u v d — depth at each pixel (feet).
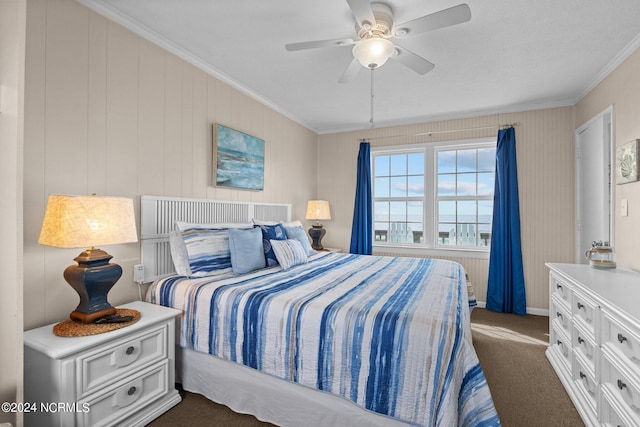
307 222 14.76
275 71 9.18
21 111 3.79
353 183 15.07
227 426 5.39
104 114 6.40
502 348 8.79
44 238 4.79
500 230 12.06
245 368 5.65
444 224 13.70
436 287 6.28
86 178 6.09
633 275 6.61
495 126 12.50
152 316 5.69
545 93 10.61
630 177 7.47
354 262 9.43
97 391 4.69
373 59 6.06
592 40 7.29
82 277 5.12
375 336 4.50
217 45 7.78
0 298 3.80
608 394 4.86
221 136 9.34
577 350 6.17
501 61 8.36
